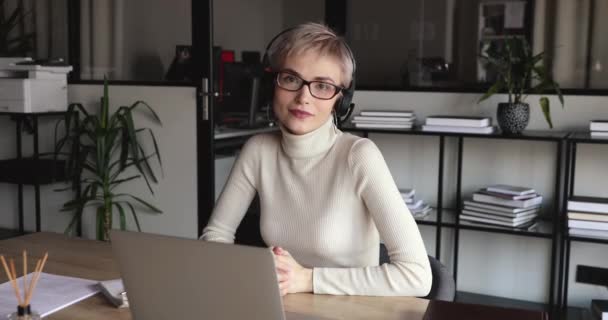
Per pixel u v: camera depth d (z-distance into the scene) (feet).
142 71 12.96
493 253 10.94
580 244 10.32
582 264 10.34
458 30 11.31
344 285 4.66
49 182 13.14
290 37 5.12
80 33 13.62
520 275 10.77
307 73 5.05
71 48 13.71
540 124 10.46
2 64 12.76
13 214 14.83
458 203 10.42
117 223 13.41
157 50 12.75
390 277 4.69
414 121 11.00
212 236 5.63
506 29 11.04
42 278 4.92
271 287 3.32
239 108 14.32
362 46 12.05
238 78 14.21
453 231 11.21
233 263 3.35
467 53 11.29
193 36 12.23
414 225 5.00
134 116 13.01
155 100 12.76
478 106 10.78
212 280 3.43
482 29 11.18
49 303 4.39
